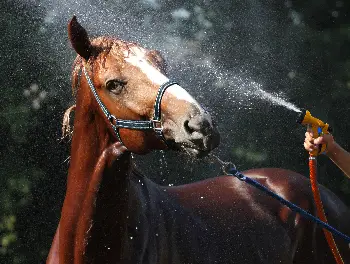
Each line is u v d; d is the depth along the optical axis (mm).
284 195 7590
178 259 6457
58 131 12516
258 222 7254
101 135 5664
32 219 12461
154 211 6355
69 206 5734
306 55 15820
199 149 5145
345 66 15703
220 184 7508
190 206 6984
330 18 16203
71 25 5496
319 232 7621
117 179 5672
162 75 5402
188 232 6648
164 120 5266
